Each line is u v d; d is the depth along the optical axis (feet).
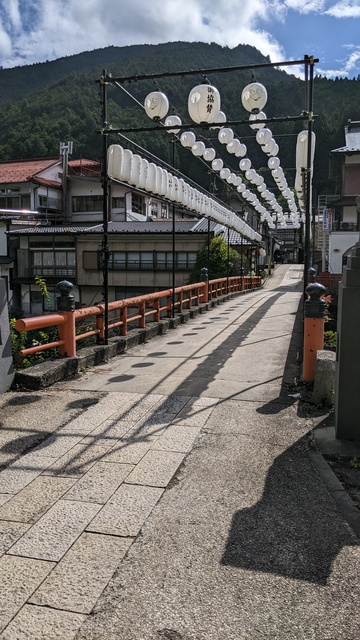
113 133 23.08
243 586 7.36
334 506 9.78
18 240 87.30
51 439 13.17
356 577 7.61
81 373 20.68
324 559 8.05
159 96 22.62
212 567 7.81
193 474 11.11
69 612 6.82
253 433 13.56
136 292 82.89
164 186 26.53
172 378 19.75
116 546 8.38
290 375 19.88
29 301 88.69
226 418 14.80
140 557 8.07
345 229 81.76
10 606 6.93
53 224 102.01
